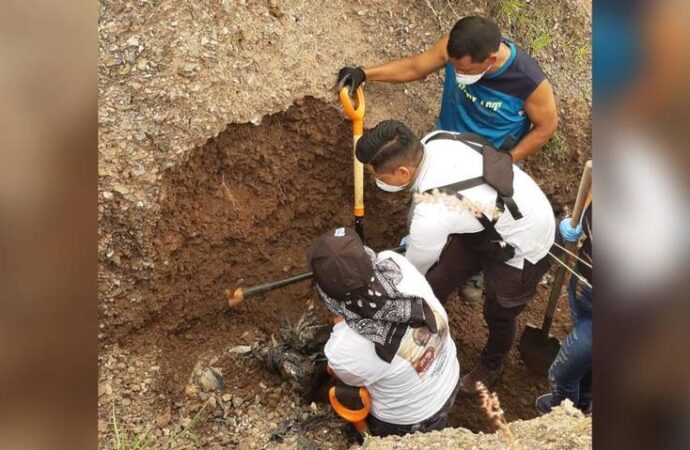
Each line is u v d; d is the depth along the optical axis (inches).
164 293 102.7
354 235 83.7
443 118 114.3
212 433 101.4
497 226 94.0
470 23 97.0
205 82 103.8
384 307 84.0
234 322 111.3
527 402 123.8
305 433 102.7
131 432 97.3
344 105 107.0
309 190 115.3
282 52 110.7
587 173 93.5
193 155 102.0
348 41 118.8
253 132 107.2
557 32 138.3
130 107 100.7
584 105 136.5
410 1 126.5
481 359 117.9
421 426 93.7
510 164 94.9
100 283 98.6
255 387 107.1
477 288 126.3
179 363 105.4
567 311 133.6
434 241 93.3
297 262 116.3
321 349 107.4
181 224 103.0
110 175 97.4
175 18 104.9
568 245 108.0
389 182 94.6
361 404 93.4
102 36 102.3
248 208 109.5
